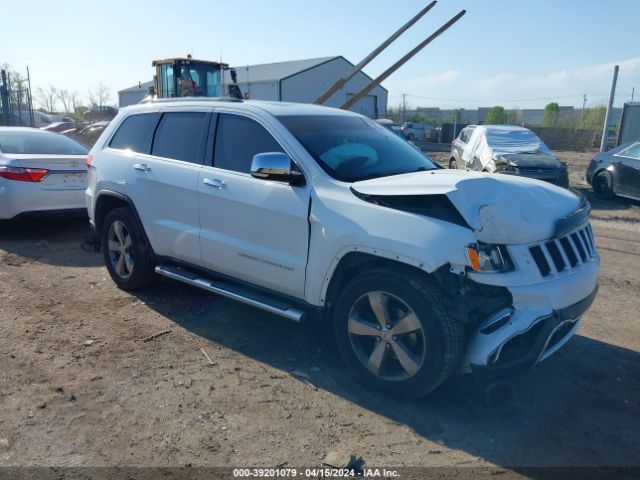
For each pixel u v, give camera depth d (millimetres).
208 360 4203
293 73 43312
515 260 3340
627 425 3502
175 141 5012
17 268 6461
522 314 3293
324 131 4449
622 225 10445
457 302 3254
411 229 3414
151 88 17609
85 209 7957
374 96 47781
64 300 5418
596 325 5168
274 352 4375
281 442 3221
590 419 3557
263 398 3688
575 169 21516
